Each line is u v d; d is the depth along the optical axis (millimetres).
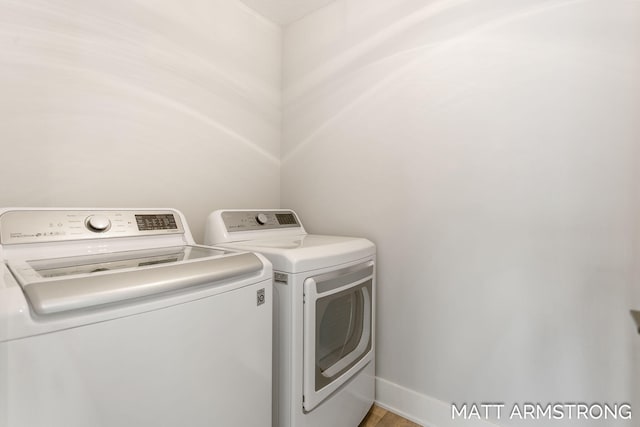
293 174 2080
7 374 542
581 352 1141
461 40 1386
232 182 1877
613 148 1079
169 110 1566
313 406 1125
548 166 1193
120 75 1385
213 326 857
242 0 1867
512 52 1263
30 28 1146
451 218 1420
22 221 917
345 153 1798
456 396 1409
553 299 1190
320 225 1924
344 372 1291
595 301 1115
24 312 561
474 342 1366
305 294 1100
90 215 1062
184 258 960
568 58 1150
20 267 796
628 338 1063
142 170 1470
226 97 1829
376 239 1666
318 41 1942
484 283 1339
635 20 1043
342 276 1270
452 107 1412
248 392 965
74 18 1246
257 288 994
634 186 1050
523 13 1238
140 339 707
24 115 1143
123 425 678
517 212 1260
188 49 1638
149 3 1475
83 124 1282
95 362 639
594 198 1111
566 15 1153
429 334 1485
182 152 1627
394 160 1599
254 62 1981
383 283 1635
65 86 1232
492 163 1312
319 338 1167
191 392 806
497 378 1312
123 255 1010
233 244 1345
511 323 1279
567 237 1161
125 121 1407
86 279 666
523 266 1250
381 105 1646
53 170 1212
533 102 1219
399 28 1580
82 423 622
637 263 1047
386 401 1608
